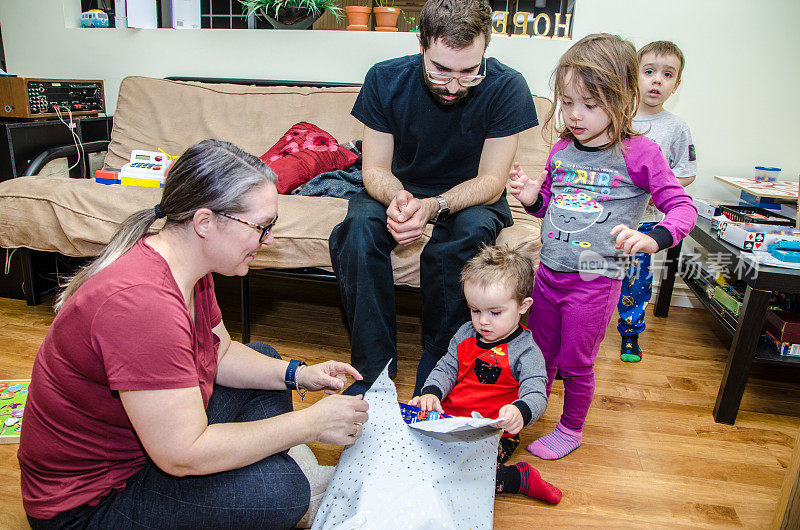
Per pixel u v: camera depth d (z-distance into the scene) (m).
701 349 2.15
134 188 1.94
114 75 2.73
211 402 1.13
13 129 2.19
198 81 2.60
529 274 1.30
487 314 1.27
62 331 0.83
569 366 1.43
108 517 0.92
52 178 2.05
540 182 1.47
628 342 2.05
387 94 1.61
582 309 1.38
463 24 1.30
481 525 1.06
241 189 0.85
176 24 2.64
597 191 1.36
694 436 1.58
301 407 1.62
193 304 0.99
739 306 1.82
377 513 0.97
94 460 0.91
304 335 2.12
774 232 1.68
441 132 1.61
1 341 1.91
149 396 0.81
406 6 2.84
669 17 2.25
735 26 2.22
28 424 0.89
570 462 1.45
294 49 2.53
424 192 1.69
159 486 0.94
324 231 1.76
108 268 0.84
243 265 0.93
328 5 2.52
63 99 2.49
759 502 1.33
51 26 2.74
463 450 1.11
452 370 1.39
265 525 0.97
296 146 2.16
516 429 1.13
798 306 1.87
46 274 2.26
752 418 1.69
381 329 1.53
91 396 0.86
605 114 1.26
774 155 2.34
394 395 1.16
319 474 1.20
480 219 1.50
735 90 2.29
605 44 1.25
